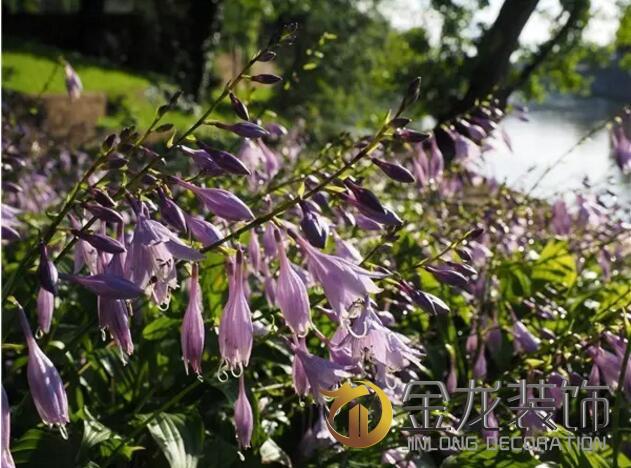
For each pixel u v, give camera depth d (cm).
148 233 211
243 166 225
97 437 267
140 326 350
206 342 327
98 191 218
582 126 2078
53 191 627
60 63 495
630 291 332
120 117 1560
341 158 299
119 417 311
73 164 697
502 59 824
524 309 442
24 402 301
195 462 272
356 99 2011
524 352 376
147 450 304
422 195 499
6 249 457
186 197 407
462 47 1082
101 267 229
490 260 418
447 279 260
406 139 233
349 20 2234
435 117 1054
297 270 243
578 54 1309
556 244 505
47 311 238
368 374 290
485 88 823
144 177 223
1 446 192
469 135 410
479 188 525
